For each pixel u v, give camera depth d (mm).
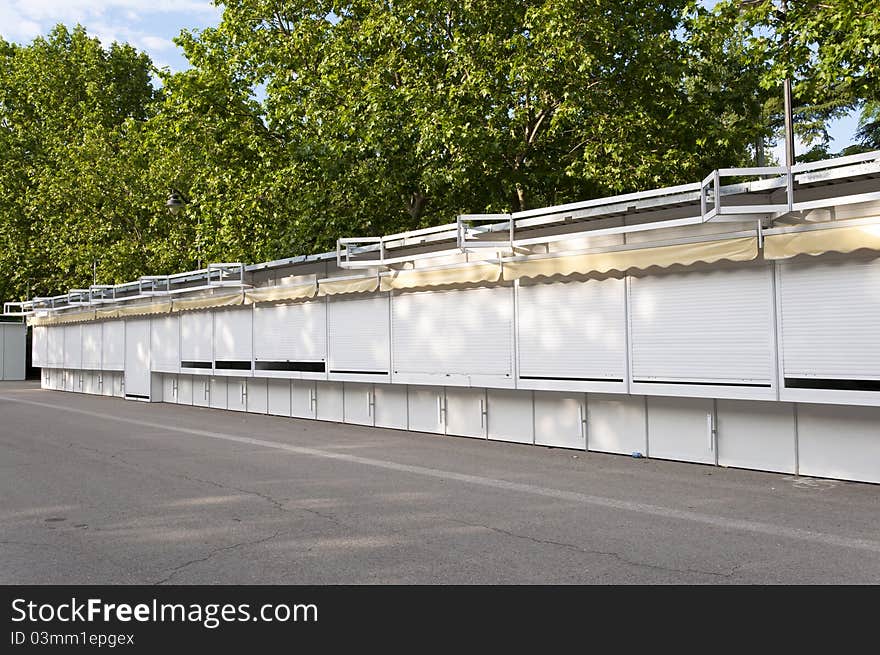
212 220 23484
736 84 20047
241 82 22969
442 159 19281
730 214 8578
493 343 11609
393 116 19172
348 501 7789
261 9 22391
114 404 21453
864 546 5797
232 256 22812
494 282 11594
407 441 12352
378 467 9852
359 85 19859
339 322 14594
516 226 11031
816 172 8188
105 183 32406
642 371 9672
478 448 11375
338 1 21938
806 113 30531
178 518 7137
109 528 6777
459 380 12117
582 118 18766
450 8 19219
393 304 13383
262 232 21938
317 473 9477
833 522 6543
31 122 37969
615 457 10234
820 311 8055
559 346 10680
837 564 5371
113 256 31828
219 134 22703
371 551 5898
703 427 9484
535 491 8125
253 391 18047
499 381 11492
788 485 8109
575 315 10484
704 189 8523
